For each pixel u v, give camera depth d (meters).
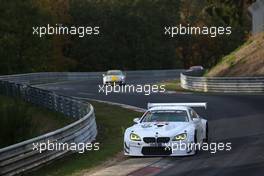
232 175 44.84
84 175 48.75
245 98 121.88
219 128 78.50
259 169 47.19
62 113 100.25
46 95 109.44
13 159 50.03
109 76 183.88
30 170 52.56
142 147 54.75
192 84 158.75
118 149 63.16
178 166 49.94
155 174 46.59
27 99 122.50
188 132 55.25
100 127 87.38
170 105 64.69
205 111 101.94
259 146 60.50
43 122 96.25
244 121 84.62
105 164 54.03
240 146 61.12
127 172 48.19
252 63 161.50
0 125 69.56
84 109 84.88
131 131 56.12
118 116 100.88
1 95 139.12
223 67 172.38
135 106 116.62
